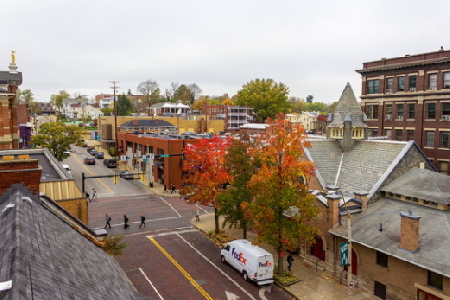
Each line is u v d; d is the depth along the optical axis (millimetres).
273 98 109125
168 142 52312
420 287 18766
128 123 81188
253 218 24062
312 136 37156
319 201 25266
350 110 31609
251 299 21578
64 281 7387
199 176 33250
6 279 5852
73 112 166625
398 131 43469
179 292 22297
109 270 11625
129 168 69625
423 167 27812
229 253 26047
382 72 44625
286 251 29344
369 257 21938
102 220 37531
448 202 21625
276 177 23500
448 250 18469
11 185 12641
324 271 25297
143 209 42531
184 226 36281
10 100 37500
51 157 29375
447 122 37781
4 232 8688
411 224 19156
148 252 28984
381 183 25859
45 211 12586
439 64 38344
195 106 155000
